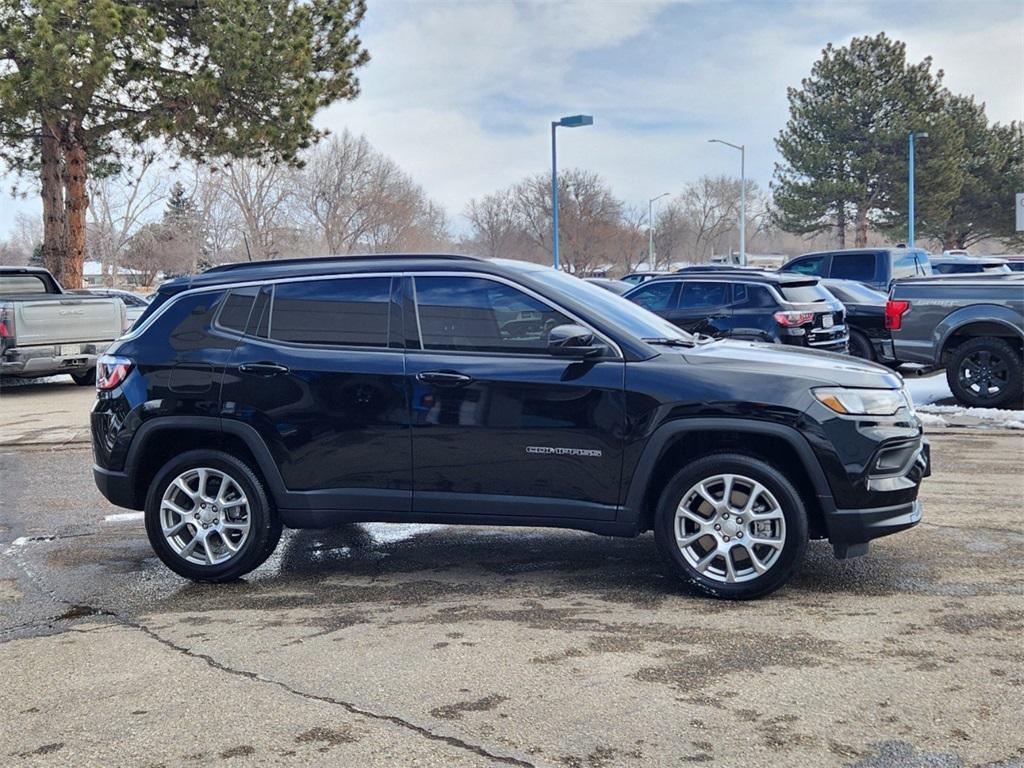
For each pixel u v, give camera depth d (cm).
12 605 564
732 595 531
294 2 2450
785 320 1316
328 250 6038
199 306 612
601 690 417
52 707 417
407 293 582
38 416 1355
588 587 567
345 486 578
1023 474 862
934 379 1548
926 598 532
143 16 2145
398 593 566
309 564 636
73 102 2152
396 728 387
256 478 592
